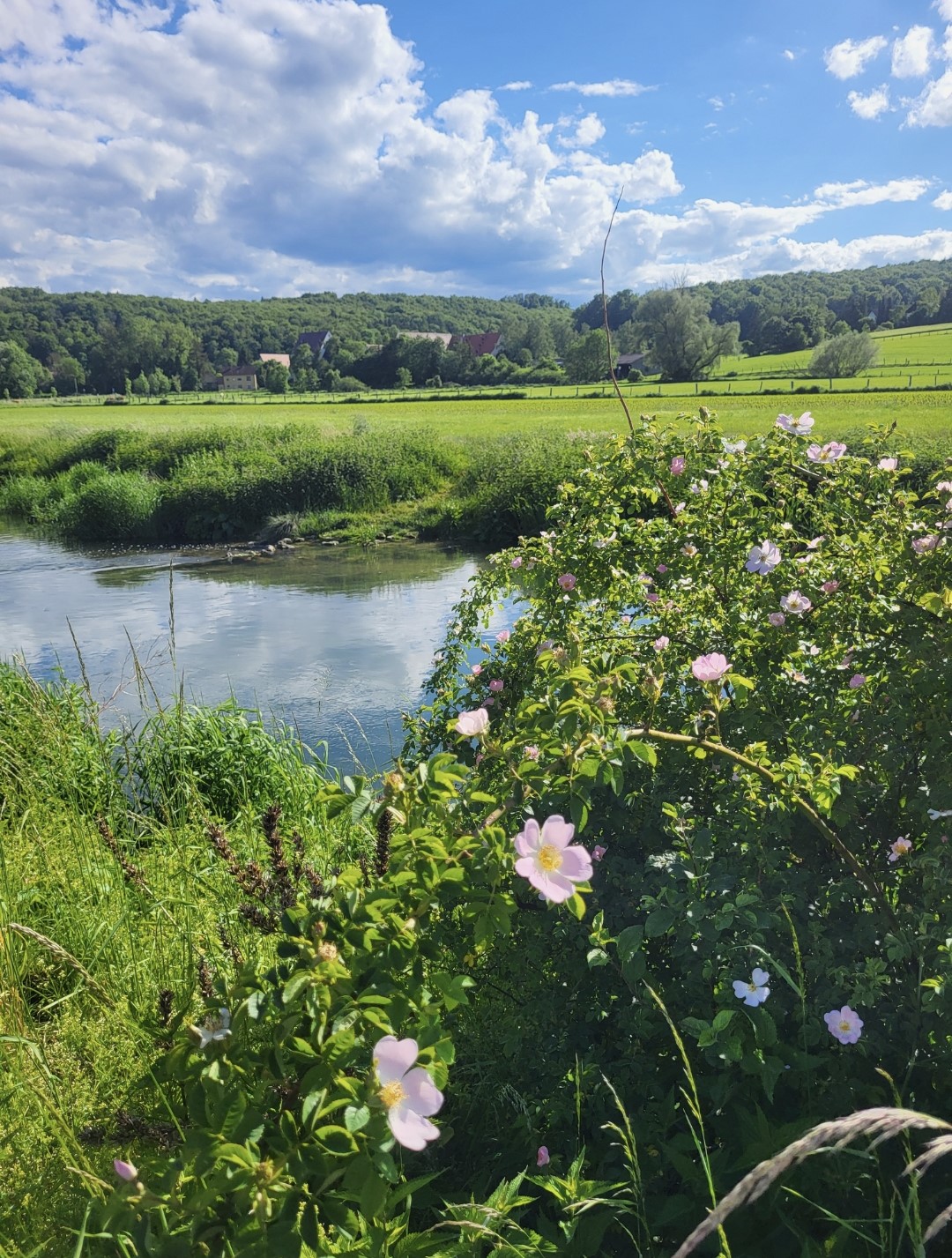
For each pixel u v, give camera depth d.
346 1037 1.28
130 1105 2.03
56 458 30.08
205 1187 1.18
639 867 2.03
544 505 18.08
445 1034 1.42
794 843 2.22
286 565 17.11
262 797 4.77
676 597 2.86
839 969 1.77
